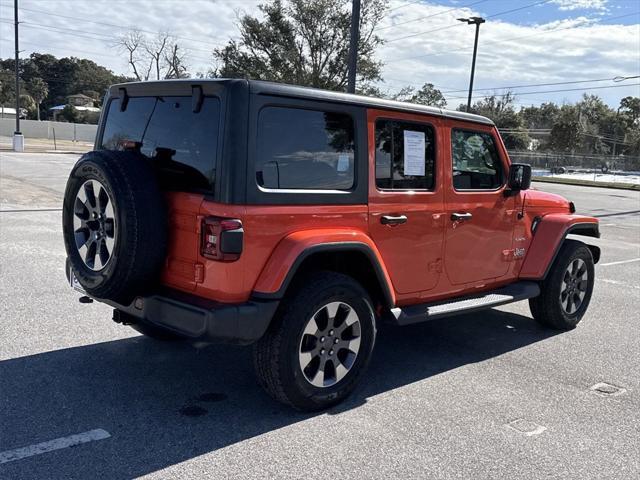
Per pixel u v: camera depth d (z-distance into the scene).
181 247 3.58
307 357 3.73
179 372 4.43
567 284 5.95
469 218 4.83
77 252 3.81
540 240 5.64
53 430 3.44
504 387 4.44
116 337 5.11
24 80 119.81
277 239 3.55
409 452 3.38
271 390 3.70
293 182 3.65
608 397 4.33
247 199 3.40
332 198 3.81
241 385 4.24
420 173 4.45
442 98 51.81
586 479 3.18
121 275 3.48
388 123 4.20
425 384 4.44
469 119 4.84
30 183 17.81
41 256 8.00
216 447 3.33
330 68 45.31
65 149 41.50
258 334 3.48
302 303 3.63
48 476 2.96
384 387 4.35
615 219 18.02
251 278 3.46
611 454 3.47
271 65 46.34
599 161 65.19
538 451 3.46
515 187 5.20
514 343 5.56
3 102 97.00
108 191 3.49
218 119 3.43
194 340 3.44
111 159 3.57
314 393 3.77
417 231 4.41
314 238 3.63
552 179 44.16
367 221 4.04
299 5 44.06
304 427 3.63
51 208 12.83
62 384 4.10
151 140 3.87
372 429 3.64
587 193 31.06
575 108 93.00
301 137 3.68
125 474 3.01
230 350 4.94
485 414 3.94
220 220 3.36
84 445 3.29
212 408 3.84
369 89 46.00
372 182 4.07
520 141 79.12
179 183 3.65
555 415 3.98
